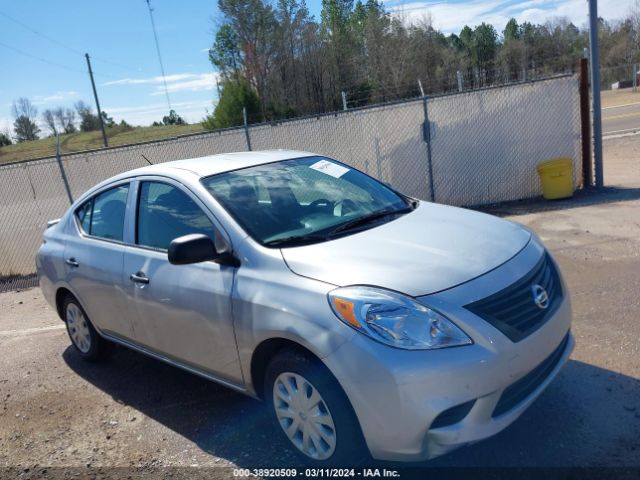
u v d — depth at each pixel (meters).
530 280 3.19
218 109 32.97
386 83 45.75
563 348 3.41
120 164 10.28
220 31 44.69
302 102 44.47
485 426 2.84
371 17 47.09
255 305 3.28
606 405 3.60
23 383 5.15
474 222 3.78
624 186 10.21
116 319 4.54
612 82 50.78
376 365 2.78
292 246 3.46
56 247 5.20
